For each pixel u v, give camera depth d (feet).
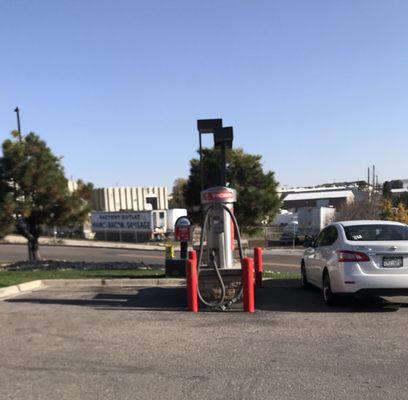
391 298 35.24
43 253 98.73
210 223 35.27
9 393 17.15
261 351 21.77
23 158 59.21
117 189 206.28
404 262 29.78
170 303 34.14
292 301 34.58
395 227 33.19
